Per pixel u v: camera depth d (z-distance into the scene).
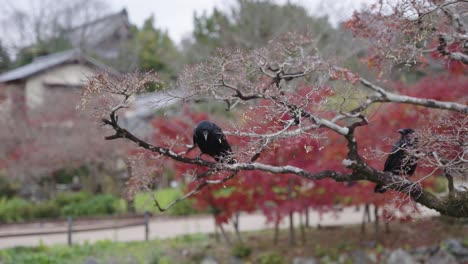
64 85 21.22
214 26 19.52
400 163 5.52
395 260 10.75
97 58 29.08
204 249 12.59
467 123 5.65
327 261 11.05
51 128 19.66
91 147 18.80
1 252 12.28
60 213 19.58
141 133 14.72
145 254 12.48
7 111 20.16
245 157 5.06
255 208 11.16
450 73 8.55
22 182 23.08
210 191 10.84
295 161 8.53
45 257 12.01
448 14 6.01
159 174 7.28
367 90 8.93
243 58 6.02
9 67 33.38
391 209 5.76
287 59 6.45
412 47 5.71
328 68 6.52
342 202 12.28
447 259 10.60
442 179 10.92
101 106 4.81
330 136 9.06
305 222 15.12
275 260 11.16
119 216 18.94
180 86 5.75
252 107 5.28
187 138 8.72
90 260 12.01
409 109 8.90
